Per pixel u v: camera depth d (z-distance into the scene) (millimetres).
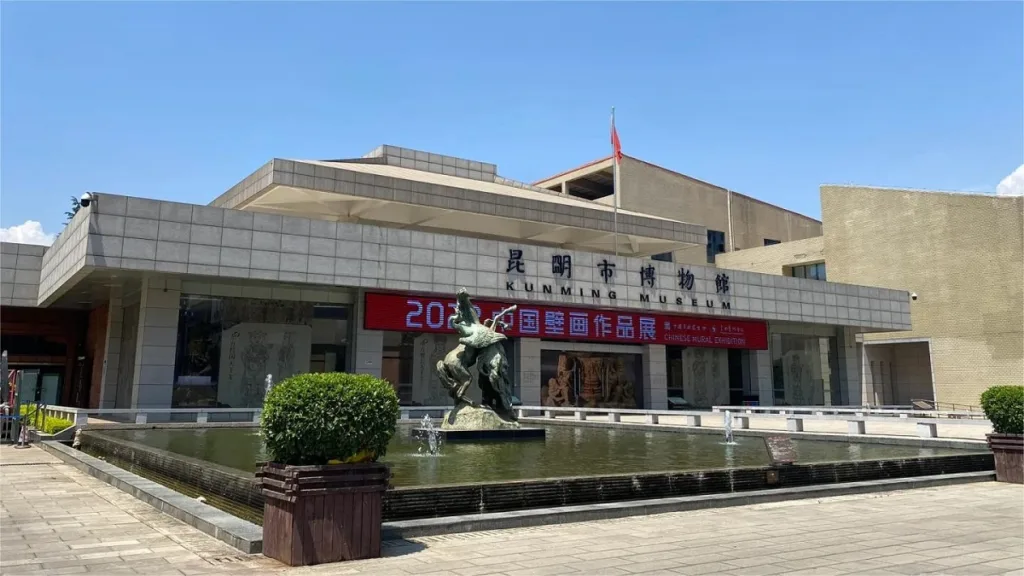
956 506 9180
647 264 32594
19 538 6875
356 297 26844
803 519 8156
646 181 46531
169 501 8297
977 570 5809
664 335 34312
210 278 24000
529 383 30156
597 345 32812
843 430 21359
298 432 6141
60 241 24922
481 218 32938
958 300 40344
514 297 28750
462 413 17344
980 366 39062
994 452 11867
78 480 11211
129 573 5598
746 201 52969
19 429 18219
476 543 6793
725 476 9719
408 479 9906
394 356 27625
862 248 45000
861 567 5902
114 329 26578
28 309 31312
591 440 17688
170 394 23188
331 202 30000
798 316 36906
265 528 6305
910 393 46062
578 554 6336
